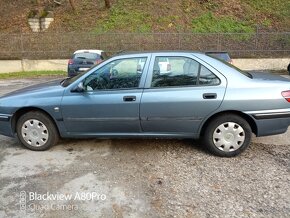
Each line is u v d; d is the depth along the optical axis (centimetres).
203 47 2222
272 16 2452
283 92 462
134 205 348
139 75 476
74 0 2686
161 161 463
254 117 461
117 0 2605
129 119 476
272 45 2230
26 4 2716
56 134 507
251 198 360
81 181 404
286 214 329
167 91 467
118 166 447
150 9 2467
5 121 508
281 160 464
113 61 483
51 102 487
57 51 2211
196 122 469
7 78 1767
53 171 434
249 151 500
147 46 2202
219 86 463
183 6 2502
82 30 2350
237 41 2234
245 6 2525
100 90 480
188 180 404
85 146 523
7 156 488
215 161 462
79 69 1487
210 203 350
